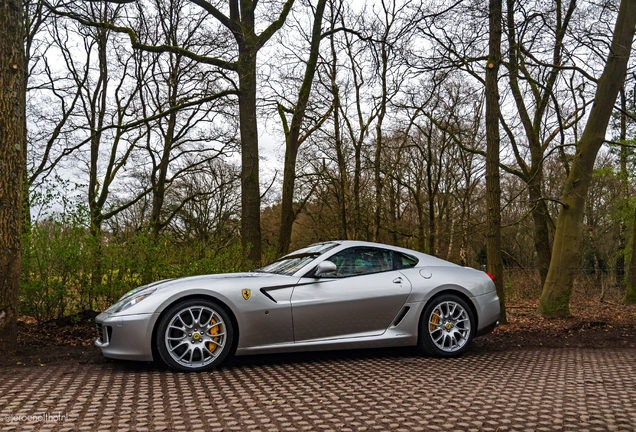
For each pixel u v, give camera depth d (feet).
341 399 11.18
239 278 15.47
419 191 82.58
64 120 55.98
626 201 58.70
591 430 9.11
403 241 90.02
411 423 9.46
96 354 16.89
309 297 15.75
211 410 10.20
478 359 16.67
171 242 24.13
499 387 12.43
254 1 36.40
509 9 31.83
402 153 77.46
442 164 80.38
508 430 9.09
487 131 27.25
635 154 58.80
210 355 14.43
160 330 13.97
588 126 31.07
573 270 30.63
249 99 35.09
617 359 16.76
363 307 16.30
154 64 56.54
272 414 9.96
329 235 83.15
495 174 26.99
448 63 34.37
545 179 68.59
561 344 20.38
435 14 31.40
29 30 43.65
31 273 21.02
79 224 21.84
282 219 45.62
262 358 16.35
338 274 16.66
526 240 85.40
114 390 11.80
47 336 19.90
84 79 59.98
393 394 11.66
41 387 12.05
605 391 12.05
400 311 16.80
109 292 21.86
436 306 17.22
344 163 69.00
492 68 27.02
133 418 9.57
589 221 76.59
